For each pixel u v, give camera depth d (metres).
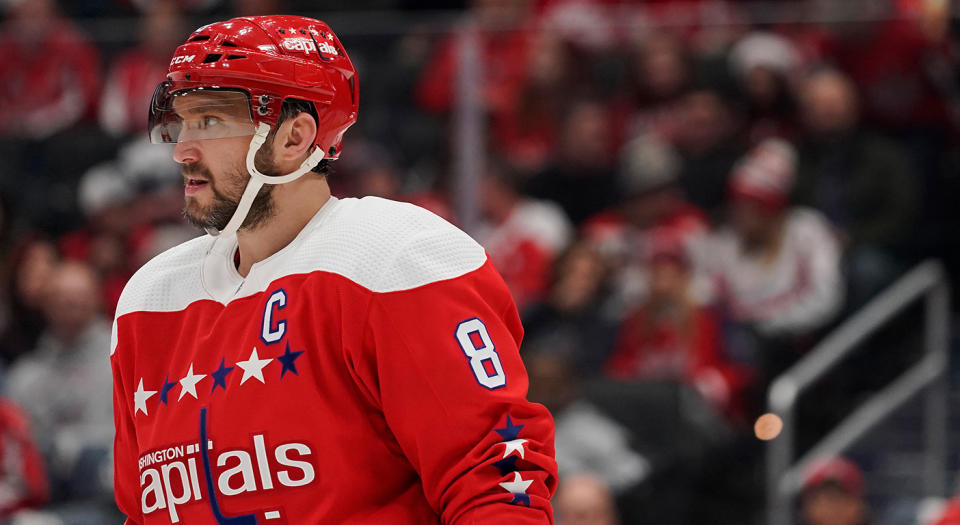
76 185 13.45
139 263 13.29
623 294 13.38
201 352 4.88
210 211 4.88
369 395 4.71
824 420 13.39
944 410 13.16
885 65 13.85
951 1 14.12
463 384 4.60
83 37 13.55
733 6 15.05
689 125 13.66
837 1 14.42
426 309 4.65
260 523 4.67
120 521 11.98
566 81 13.39
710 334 13.34
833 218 13.82
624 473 12.35
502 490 4.52
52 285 12.66
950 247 14.06
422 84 13.02
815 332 13.59
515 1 14.60
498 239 13.18
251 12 15.35
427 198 12.99
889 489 12.89
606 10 14.85
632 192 13.49
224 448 4.71
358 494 4.69
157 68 13.50
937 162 14.11
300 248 4.86
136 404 5.05
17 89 13.58
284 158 4.88
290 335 4.69
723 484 12.81
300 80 4.84
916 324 13.73
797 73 13.77
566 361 13.18
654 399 12.58
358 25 13.13
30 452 11.91
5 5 14.88
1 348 12.86
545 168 13.39
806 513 12.37
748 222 13.55
